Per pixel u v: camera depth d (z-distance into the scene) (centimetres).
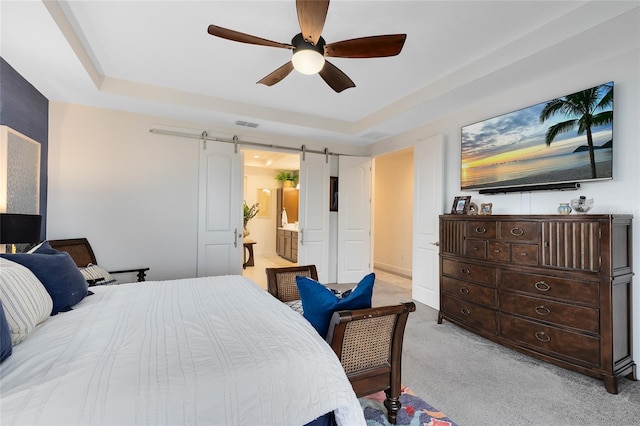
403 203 610
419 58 258
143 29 221
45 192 314
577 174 240
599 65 233
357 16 202
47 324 140
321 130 429
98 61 269
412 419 168
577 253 212
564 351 217
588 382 208
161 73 293
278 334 132
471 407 180
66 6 195
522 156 279
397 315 159
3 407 82
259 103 370
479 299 280
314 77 297
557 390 198
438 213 370
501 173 298
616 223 201
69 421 81
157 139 376
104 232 348
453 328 312
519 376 216
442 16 202
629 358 209
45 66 245
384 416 169
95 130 342
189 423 91
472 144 328
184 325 140
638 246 214
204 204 404
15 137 246
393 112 366
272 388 106
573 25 197
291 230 731
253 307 169
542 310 231
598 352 200
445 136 369
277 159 720
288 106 380
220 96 349
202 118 379
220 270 414
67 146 329
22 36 203
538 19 206
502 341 258
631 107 218
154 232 375
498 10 196
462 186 340
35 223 211
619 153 223
